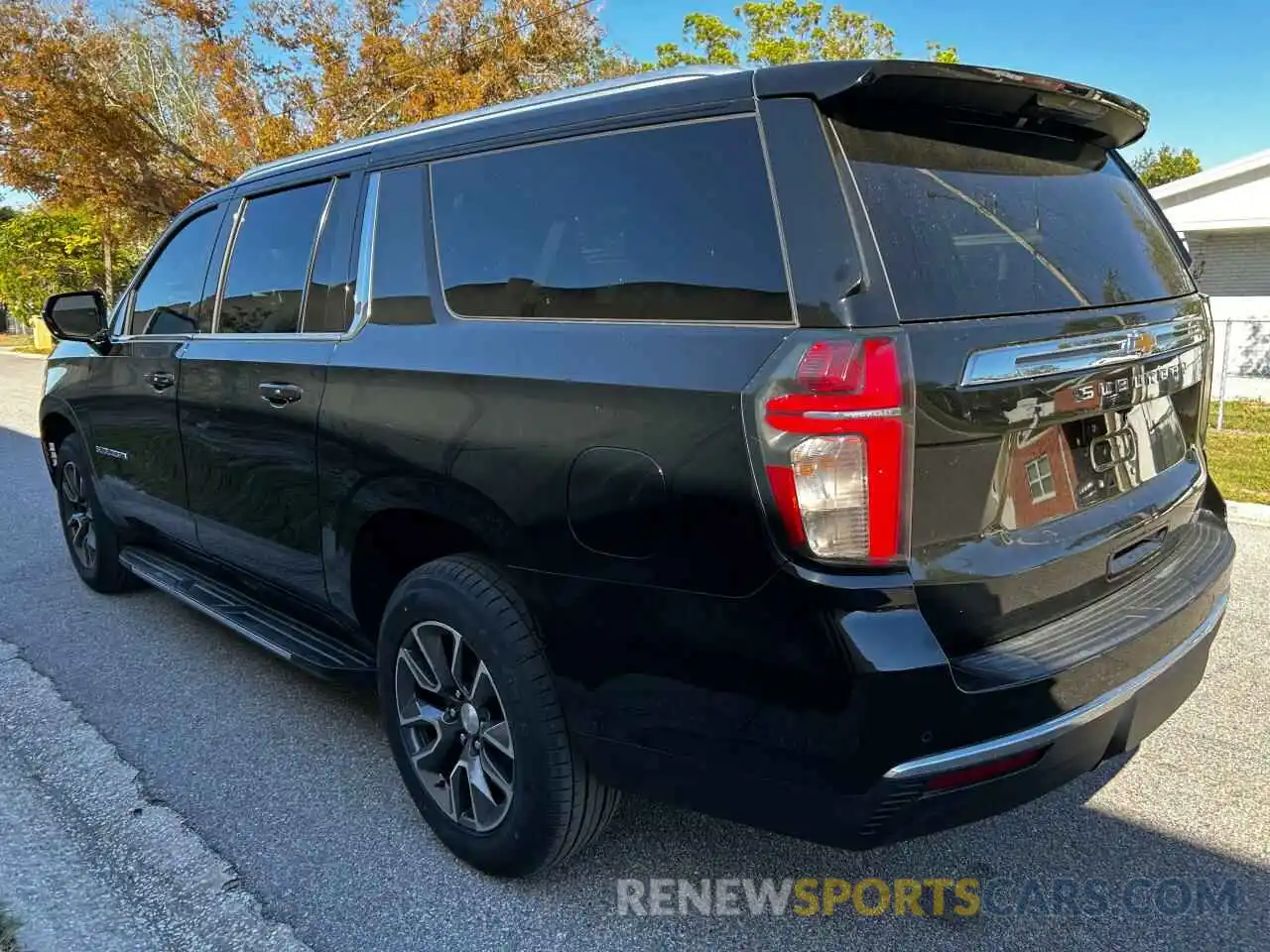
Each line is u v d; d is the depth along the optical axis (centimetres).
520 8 2003
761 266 204
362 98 2005
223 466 360
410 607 268
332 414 295
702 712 211
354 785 321
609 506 218
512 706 243
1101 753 226
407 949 241
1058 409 218
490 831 262
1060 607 225
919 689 188
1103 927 247
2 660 427
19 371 1975
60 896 262
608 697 227
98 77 1933
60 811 305
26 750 346
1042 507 222
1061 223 247
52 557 591
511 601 245
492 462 243
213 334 372
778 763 202
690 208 219
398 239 291
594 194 239
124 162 2038
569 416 226
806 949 240
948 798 199
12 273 2953
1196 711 366
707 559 203
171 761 338
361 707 381
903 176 212
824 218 198
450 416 254
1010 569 209
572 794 243
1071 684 208
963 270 211
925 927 247
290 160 361
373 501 283
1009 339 207
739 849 282
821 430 188
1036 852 279
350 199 313
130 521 457
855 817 197
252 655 434
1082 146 271
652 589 213
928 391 191
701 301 213
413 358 270
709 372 203
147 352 409
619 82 250
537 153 255
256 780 324
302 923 251
